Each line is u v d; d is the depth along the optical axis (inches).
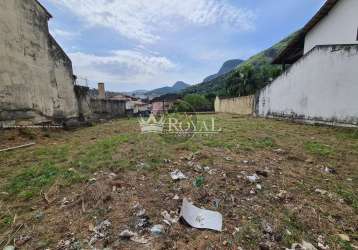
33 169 133.9
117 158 150.6
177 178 114.0
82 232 72.1
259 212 82.7
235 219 78.6
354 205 87.8
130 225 75.2
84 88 460.8
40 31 314.0
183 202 85.4
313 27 365.7
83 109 453.4
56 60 354.6
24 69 278.4
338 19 318.7
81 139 254.1
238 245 65.1
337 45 262.5
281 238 68.2
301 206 86.8
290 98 354.9
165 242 66.4
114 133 295.3
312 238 69.1
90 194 95.3
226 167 130.0
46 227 75.4
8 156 171.5
